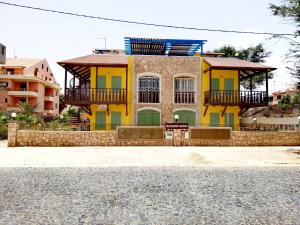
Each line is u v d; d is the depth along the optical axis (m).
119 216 4.87
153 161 10.26
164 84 20.19
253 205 5.52
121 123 19.83
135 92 19.95
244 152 12.64
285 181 7.53
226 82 20.58
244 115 29.38
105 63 18.72
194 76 20.42
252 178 7.86
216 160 10.59
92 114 19.78
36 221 4.61
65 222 4.57
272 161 10.43
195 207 5.38
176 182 7.31
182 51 22.64
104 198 5.90
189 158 10.95
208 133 14.75
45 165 9.45
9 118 21.72
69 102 18.70
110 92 19.62
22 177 7.75
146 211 5.13
